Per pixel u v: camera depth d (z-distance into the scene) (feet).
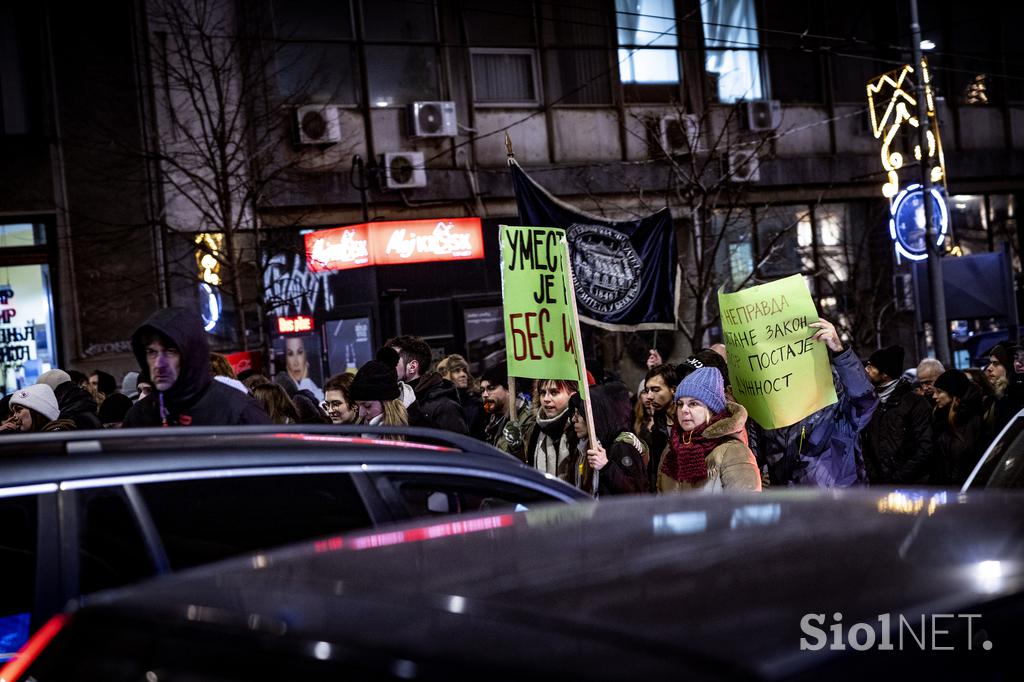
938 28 83.15
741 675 4.46
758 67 76.43
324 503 10.73
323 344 61.93
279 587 5.98
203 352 17.88
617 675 4.46
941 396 31.07
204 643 5.45
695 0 74.23
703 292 54.85
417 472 11.15
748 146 72.23
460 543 6.75
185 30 59.57
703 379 20.26
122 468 10.27
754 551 6.00
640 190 66.23
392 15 66.85
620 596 5.30
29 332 58.08
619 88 72.33
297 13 63.87
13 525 10.17
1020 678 5.21
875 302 78.89
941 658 5.01
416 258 61.57
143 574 10.00
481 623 5.08
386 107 66.49
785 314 22.94
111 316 58.70
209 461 10.55
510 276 22.03
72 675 5.93
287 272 62.49
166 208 59.93
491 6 69.56
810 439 23.02
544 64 70.74
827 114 78.43
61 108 58.49
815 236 77.51
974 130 84.17
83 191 58.59
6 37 58.03
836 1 79.05
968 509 6.93
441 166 67.41
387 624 5.18
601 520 7.18
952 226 83.56
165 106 59.72
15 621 9.99
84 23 58.85
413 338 28.17
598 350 62.03
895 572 5.59
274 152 62.64
